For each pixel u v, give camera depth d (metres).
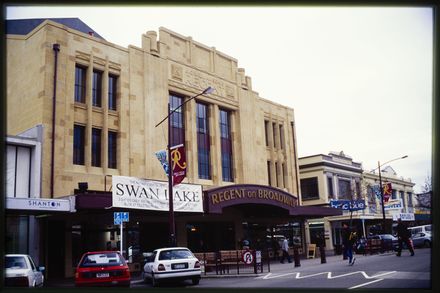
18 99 23.19
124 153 24.80
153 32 28.06
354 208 33.66
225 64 34.28
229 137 33.44
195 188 23.88
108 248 22.38
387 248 30.70
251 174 33.69
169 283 17.12
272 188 28.42
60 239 21.47
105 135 24.09
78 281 13.24
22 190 20.03
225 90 33.12
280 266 22.91
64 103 22.42
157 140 26.75
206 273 20.50
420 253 24.06
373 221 49.41
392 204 38.56
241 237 32.16
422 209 50.06
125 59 26.05
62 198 19.20
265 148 36.19
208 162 31.05
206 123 31.62
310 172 44.56
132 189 20.34
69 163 22.17
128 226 24.64
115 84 25.67
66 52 23.00
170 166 20.69
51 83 22.06
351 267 17.81
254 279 16.45
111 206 19.33
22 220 19.73
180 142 28.83
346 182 47.31
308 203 44.31
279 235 36.41
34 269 12.72
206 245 29.48
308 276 15.41
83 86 23.98
